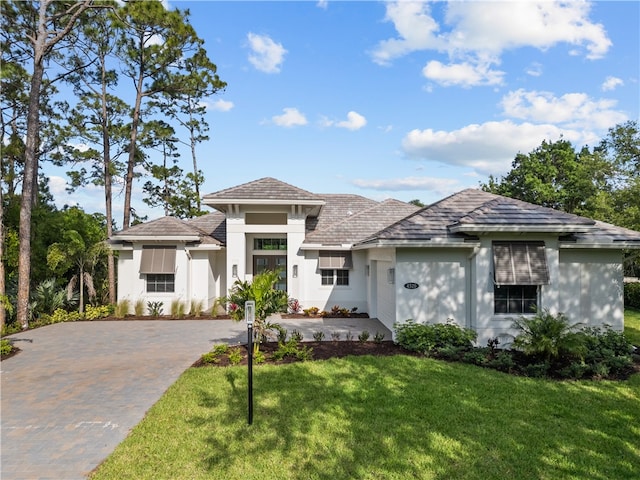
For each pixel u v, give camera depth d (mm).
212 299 24562
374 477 5863
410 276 14625
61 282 25375
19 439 7309
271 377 10352
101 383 10477
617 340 12500
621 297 15148
